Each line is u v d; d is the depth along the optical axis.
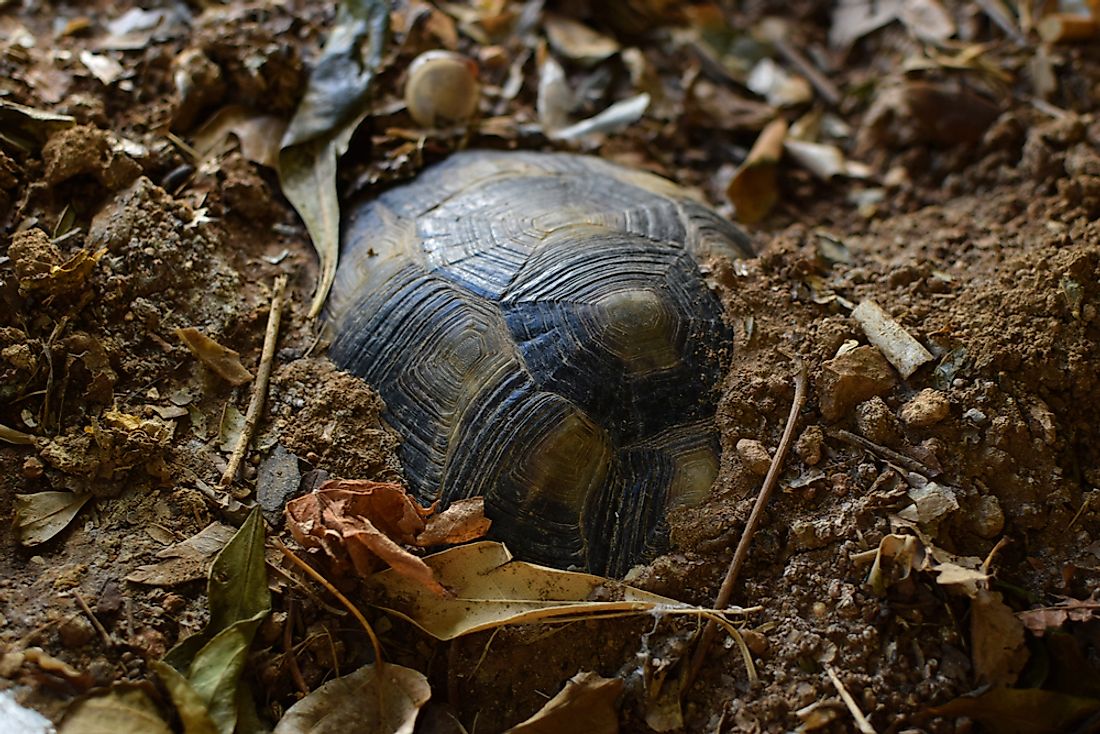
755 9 0.82
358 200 0.66
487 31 0.75
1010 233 0.67
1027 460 0.60
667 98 0.76
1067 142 0.69
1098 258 0.62
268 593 0.58
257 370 0.62
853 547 0.58
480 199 0.63
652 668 0.58
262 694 0.57
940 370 0.61
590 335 0.59
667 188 0.66
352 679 0.57
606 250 0.61
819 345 0.61
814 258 0.64
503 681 0.58
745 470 0.59
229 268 0.63
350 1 0.69
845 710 0.57
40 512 0.58
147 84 0.67
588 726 0.57
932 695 0.57
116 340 0.61
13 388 0.59
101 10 0.71
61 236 0.62
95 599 0.57
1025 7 0.76
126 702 0.56
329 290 0.63
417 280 0.61
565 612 0.58
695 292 0.61
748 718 0.57
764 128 0.75
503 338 0.59
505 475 0.58
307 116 0.67
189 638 0.57
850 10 0.81
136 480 0.59
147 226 0.62
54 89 0.66
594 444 0.59
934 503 0.59
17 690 0.55
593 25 0.78
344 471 0.59
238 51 0.67
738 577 0.59
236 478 0.60
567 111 0.73
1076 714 0.57
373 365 0.61
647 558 0.59
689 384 0.60
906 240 0.69
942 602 0.58
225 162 0.66
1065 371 0.61
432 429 0.59
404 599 0.58
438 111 0.68
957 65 0.74
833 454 0.60
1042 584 0.59
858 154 0.75
